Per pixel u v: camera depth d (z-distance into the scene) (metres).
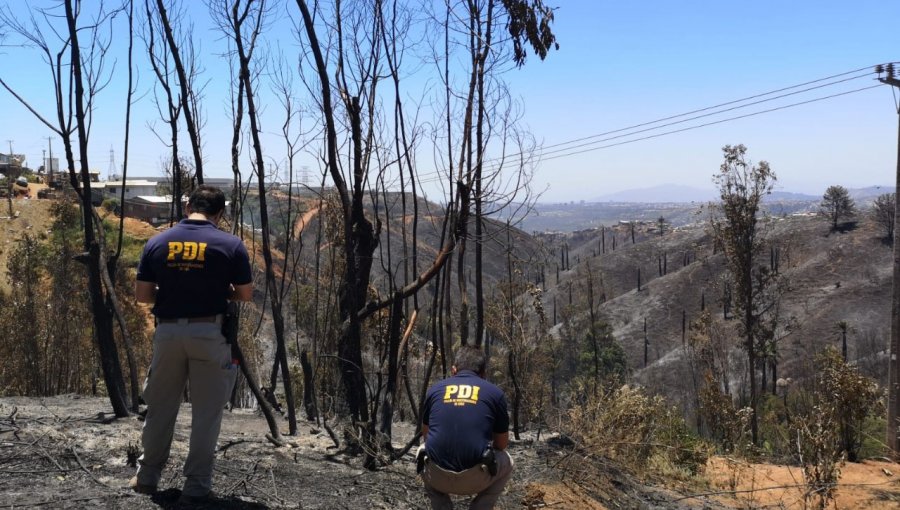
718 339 39.16
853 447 14.28
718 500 8.90
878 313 90.75
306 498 5.09
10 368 27.84
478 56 7.10
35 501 4.15
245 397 11.92
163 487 4.74
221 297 4.12
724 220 38.12
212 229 4.18
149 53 8.02
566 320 45.28
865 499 10.35
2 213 71.44
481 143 7.11
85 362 29.28
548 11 7.45
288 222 10.22
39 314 28.89
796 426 9.61
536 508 6.20
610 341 54.28
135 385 7.42
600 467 8.08
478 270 8.25
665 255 139.50
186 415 8.53
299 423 9.12
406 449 6.59
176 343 4.03
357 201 6.69
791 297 101.88
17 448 5.25
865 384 14.13
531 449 8.16
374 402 7.10
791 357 80.06
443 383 4.30
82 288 29.66
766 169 36.69
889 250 106.81
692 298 110.44
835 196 124.94
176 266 4.04
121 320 7.40
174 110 8.28
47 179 99.44
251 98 7.40
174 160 8.36
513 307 9.38
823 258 110.56
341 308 6.81
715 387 20.23
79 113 6.86
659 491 8.44
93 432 6.08
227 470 5.52
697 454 10.31
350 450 6.74
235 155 8.02
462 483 4.04
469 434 4.06
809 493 8.62
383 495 5.54
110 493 4.38
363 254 6.78
